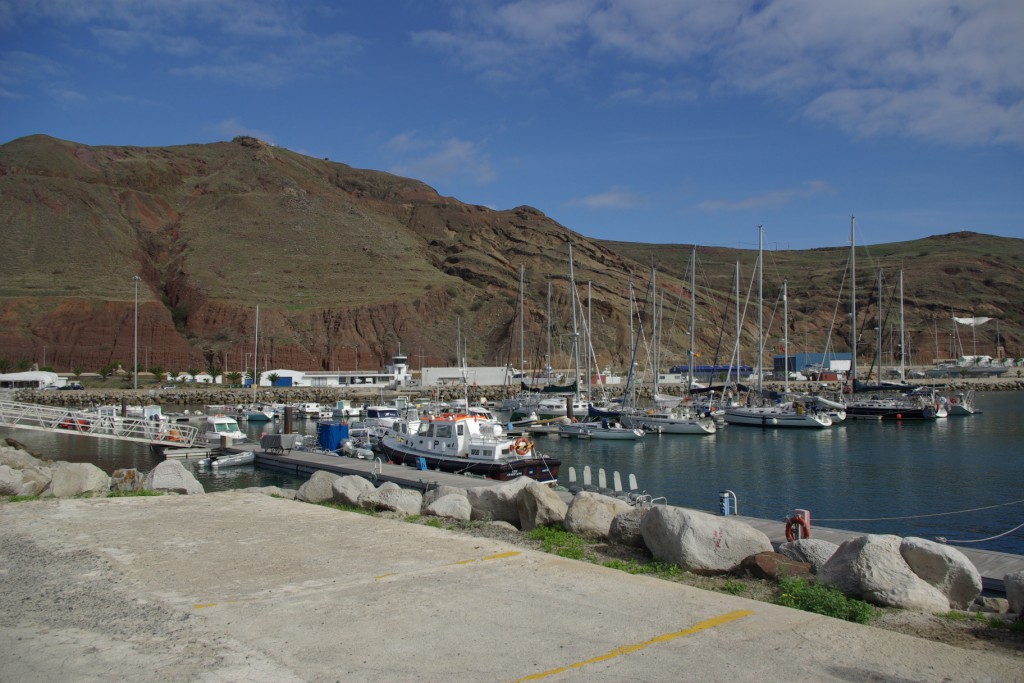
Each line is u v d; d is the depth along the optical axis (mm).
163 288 163250
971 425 65438
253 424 74750
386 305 153375
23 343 126750
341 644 7711
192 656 7371
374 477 29906
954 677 6711
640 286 183000
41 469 26250
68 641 7840
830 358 140125
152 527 14133
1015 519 27578
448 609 8898
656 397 72875
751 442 53875
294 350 139125
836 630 8039
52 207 169875
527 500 14703
